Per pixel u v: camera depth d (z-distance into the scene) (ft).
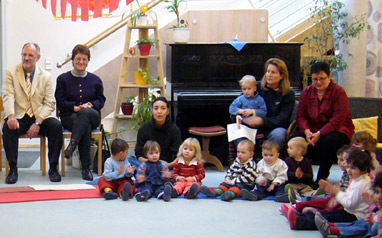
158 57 17.65
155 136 13.74
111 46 19.89
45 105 14.62
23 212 10.84
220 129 15.99
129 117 18.07
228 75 17.01
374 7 18.34
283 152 13.96
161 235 9.36
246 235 9.44
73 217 10.50
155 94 19.15
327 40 18.78
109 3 19.31
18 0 19.39
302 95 14.02
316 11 18.65
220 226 10.00
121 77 17.81
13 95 14.39
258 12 18.16
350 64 18.11
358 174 9.44
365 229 9.13
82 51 15.11
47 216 10.55
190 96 15.70
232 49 16.94
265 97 14.62
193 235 9.39
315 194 11.43
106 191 12.13
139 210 11.12
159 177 12.64
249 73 17.06
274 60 14.26
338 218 9.77
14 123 13.83
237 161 12.87
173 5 18.01
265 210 11.29
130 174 12.47
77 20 19.71
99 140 14.84
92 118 14.55
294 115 15.81
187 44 16.74
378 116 16.11
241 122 14.35
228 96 15.83
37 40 19.60
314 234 9.55
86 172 14.37
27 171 15.38
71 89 15.21
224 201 12.10
